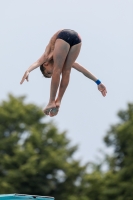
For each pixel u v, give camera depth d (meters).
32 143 140.12
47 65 34.84
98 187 113.25
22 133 144.38
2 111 145.88
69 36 34.16
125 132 116.31
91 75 36.94
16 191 130.75
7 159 133.00
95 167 128.50
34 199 39.03
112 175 111.31
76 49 34.38
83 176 137.12
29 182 133.00
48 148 140.25
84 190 127.06
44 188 134.62
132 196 107.38
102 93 37.19
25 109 147.75
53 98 34.81
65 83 34.78
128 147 115.56
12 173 130.75
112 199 109.56
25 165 131.12
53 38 34.56
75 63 36.56
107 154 127.50
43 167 135.25
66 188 136.75
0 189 129.12
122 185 108.06
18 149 135.75
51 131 144.62
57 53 34.12
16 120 146.00
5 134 144.62
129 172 108.75
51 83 34.56
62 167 136.75
